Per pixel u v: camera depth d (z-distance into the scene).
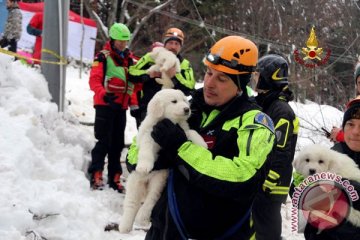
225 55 2.76
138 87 6.97
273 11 23.86
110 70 6.68
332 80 16.08
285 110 4.44
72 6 26.70
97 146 6.67
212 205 2.59
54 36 7.27
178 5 27.86
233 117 2.75
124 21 26.84
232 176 2.48
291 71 16.50
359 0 21.00
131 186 3.24
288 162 4.39
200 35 27.95
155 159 3.05
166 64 6.33
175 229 2.67
